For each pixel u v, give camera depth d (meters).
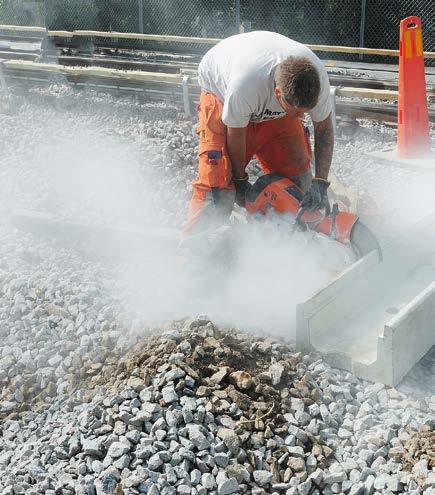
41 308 4.89
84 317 4.76
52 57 12.52
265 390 3.85
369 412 3.87
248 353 4.21
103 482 3.33
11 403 4.11
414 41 7.57
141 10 16.05
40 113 9.82
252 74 4.39
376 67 13.89
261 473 3.41
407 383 4.17
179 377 3.83
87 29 16.67
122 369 4.12
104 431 3.61
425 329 4.36
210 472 3.42
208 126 4.82
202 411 3.63
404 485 3.39
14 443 3.81
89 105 10.08
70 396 4.09
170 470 3.36
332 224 4.67
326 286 4.34
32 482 3.44
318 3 15.62
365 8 15.16
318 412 3.82
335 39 15.69
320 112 4.61
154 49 13.98
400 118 7.73
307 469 3.49
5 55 13.13
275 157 5.14
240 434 3.58
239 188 4.99
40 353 4.45
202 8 16.23
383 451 3.60
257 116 4.66
